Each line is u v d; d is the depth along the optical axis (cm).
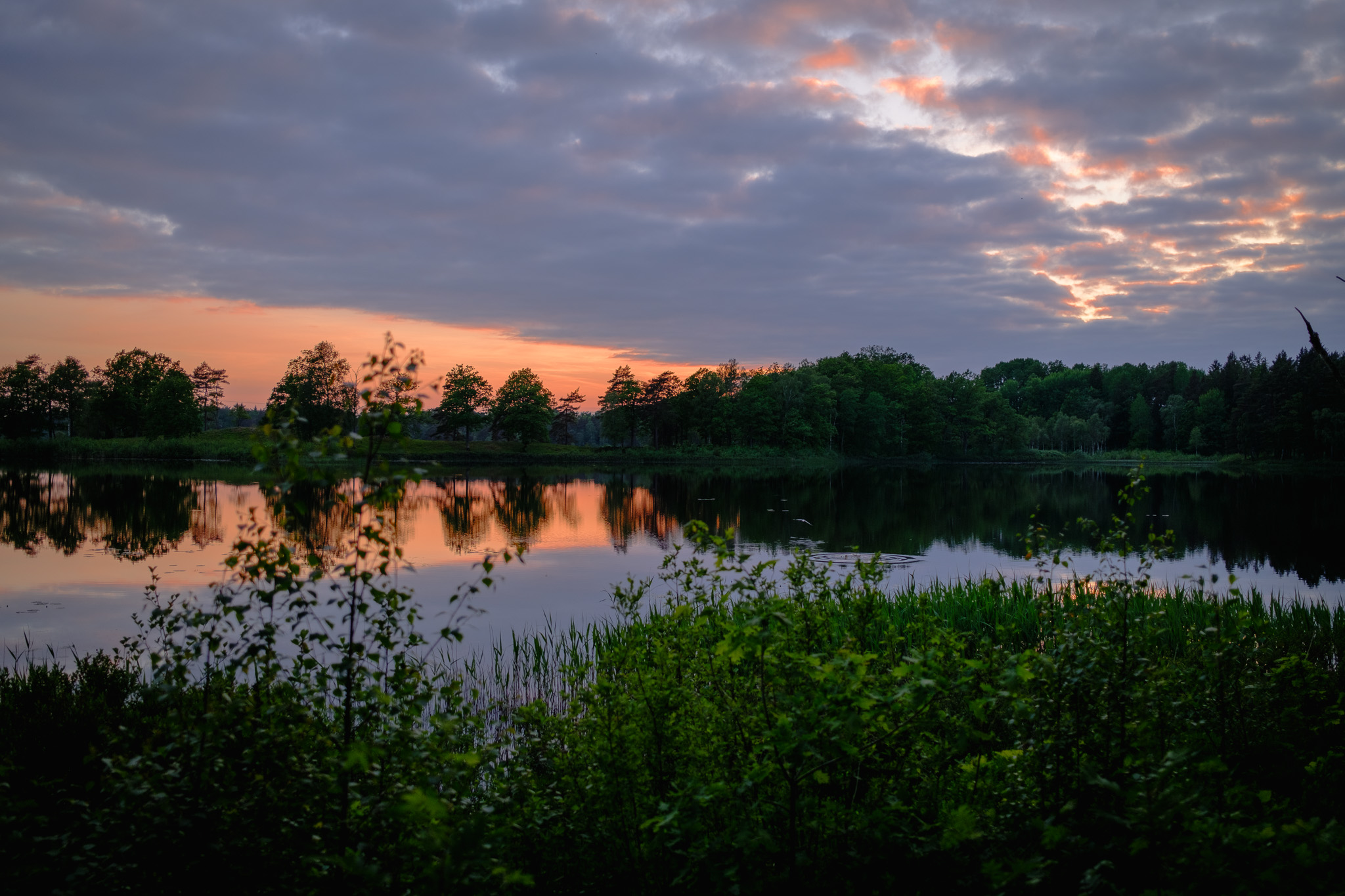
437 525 3045
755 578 581
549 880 389
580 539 2655
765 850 357
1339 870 293
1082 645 410
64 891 320
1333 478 7062
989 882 334
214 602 371
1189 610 1001
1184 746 455
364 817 331
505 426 10081
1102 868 314
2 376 9244
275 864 334
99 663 860
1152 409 13762
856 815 378
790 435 10950
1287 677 531
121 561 1988
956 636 466
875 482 6494
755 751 383
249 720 361
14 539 2391
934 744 427
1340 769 461
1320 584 1791
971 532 2903
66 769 609
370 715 373
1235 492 5175
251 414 12538
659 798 391
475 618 1397
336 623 689
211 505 3456
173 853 327
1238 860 302
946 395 12362
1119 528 481
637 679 437
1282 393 9606
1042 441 13750
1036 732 386
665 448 10875
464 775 375
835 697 325
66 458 7944
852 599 576
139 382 9581
